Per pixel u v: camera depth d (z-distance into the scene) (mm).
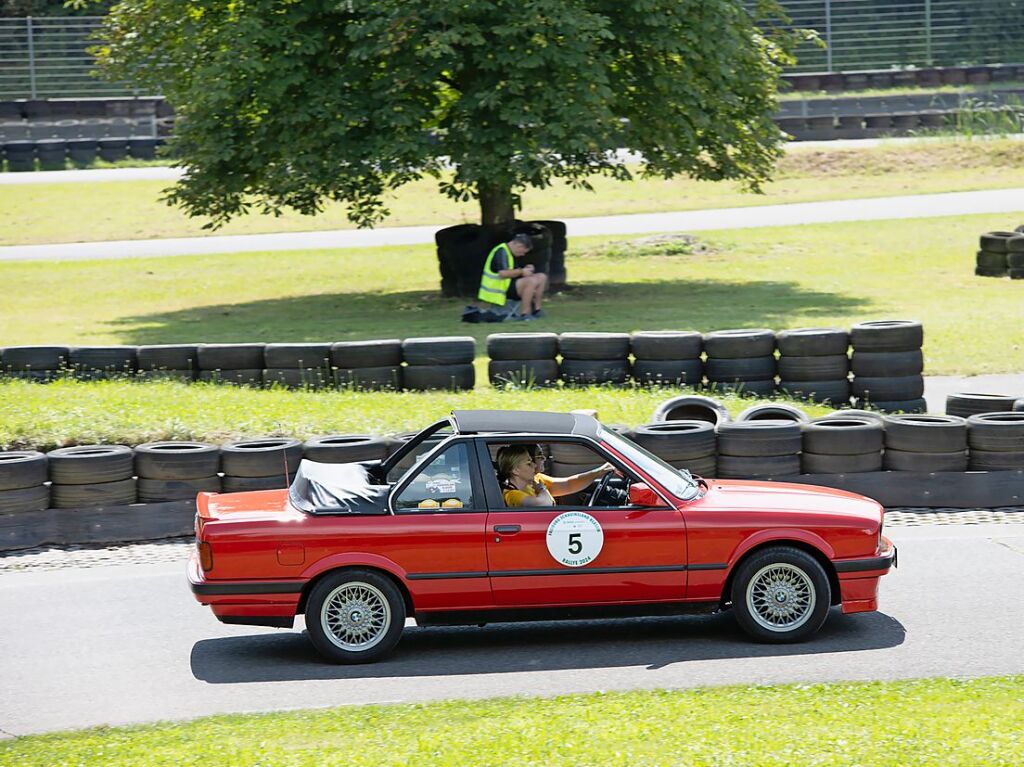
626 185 89750
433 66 48625
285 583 16594
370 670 16453
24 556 22609
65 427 25969
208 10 52094
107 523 23297
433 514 16781
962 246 64188
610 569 16828
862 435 23984
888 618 17984
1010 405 26766
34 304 56312
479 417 17625
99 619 18891
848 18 119125
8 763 12570
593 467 21844
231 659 17031
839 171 89250
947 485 24172
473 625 17172
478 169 47875
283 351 33938
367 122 50688
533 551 16766
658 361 32281
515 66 47875
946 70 109750
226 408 28438
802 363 31672
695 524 16875
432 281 61219
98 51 56469
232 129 51031
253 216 84250
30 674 16469
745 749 11844
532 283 47500
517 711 13633
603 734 12391
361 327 47625
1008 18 118125
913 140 94562
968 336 41625
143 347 34781
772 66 57625
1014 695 13789
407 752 12109
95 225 80812
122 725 14273
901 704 13344
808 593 17016
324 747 12445
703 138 55219
